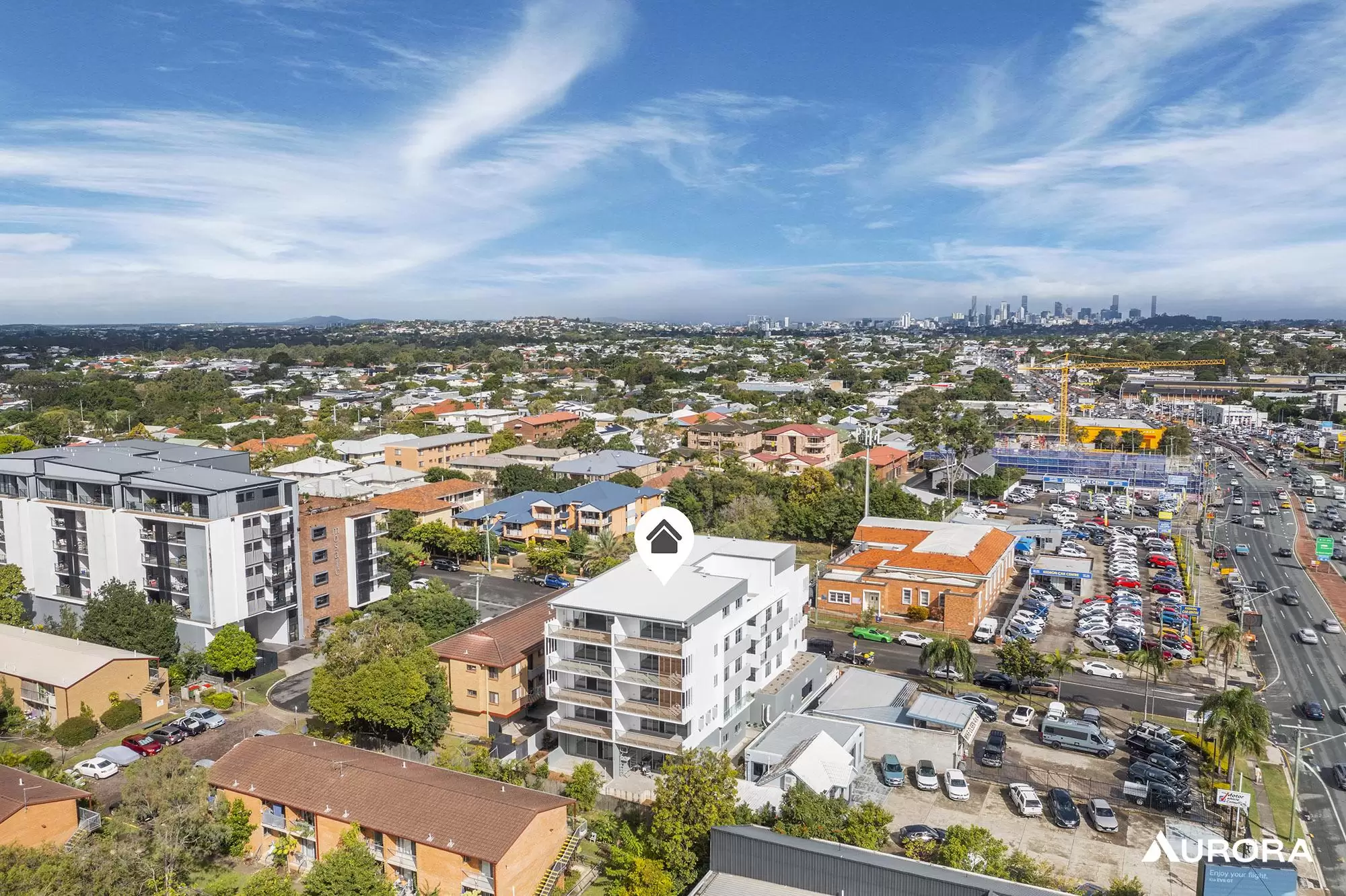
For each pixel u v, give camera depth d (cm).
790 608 8506
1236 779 6656
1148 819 6122
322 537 9956
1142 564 13400
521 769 6625
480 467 18362
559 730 6969
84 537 9662
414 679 6938
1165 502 17425
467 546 12938
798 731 6981
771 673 7975
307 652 9456
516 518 13862
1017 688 8550
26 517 9950
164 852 5122
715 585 7319
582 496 14250
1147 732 7269
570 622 7019
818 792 5728
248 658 8612
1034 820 6116
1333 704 8150
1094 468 19875
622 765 6825
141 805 5447
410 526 13225
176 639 8769
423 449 18925
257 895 4869
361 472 15838
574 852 5688
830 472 17375
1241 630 9925
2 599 9494
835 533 14262
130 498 9431
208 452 11238
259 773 5994
